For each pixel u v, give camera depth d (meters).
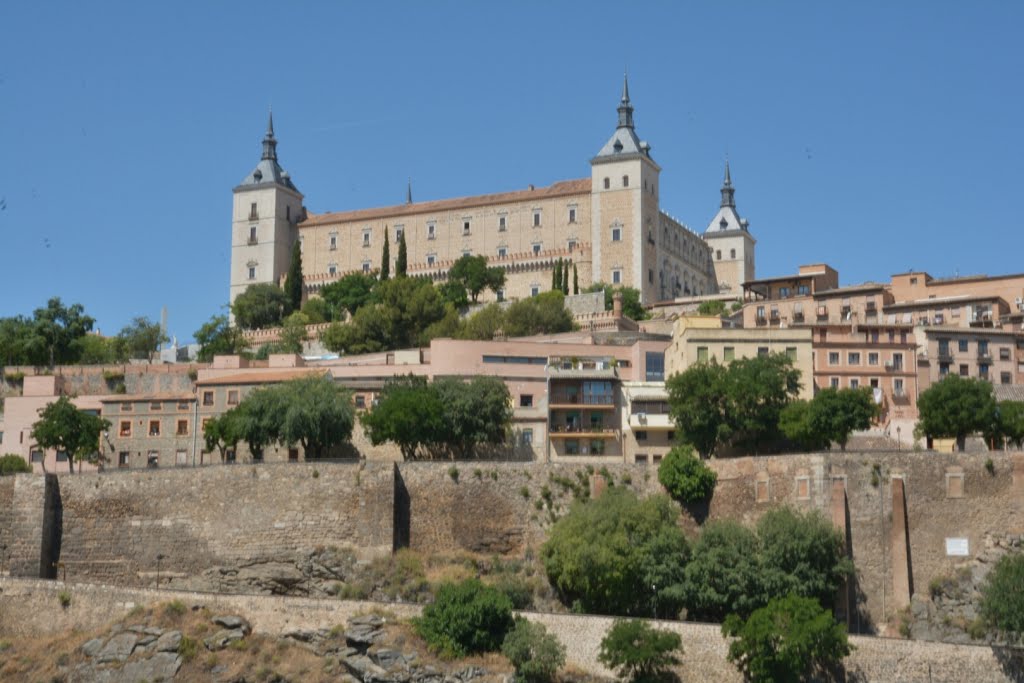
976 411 144.88
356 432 157.62
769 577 117.81
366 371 180.00
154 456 170.50
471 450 156.00
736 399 143.62
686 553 123.06
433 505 134.75
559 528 127.06
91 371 197.88
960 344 183.50
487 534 133.75
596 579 121.44
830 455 126.38
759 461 130.12
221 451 163.62
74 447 163.62
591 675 111.75
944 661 107.12
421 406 150.12
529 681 110.75
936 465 125.94
